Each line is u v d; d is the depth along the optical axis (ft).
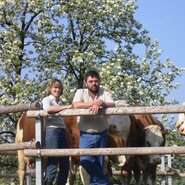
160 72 68.85
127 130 33.63
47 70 66.69
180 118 26.76
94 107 22.07
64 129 27.04
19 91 61.87
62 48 69.36
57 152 22.24
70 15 70.54
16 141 35.73
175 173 41.75
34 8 69.82
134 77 66.03
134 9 71.20
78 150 22.16
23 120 35.27
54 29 70.23
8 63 66.03
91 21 71.26
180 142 64.08
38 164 22.40
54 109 22.31
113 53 69.87
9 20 70.38
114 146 32.81
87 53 65.67
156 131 36.35
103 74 61.57
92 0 70.49
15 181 59.52
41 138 22.68
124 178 37.45
